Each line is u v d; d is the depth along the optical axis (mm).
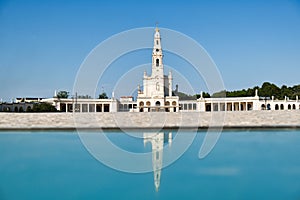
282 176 11906
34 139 20906
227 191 10312
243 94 92500
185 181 11477
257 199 9555
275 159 14656
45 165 13766
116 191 10422
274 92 92875
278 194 9977
